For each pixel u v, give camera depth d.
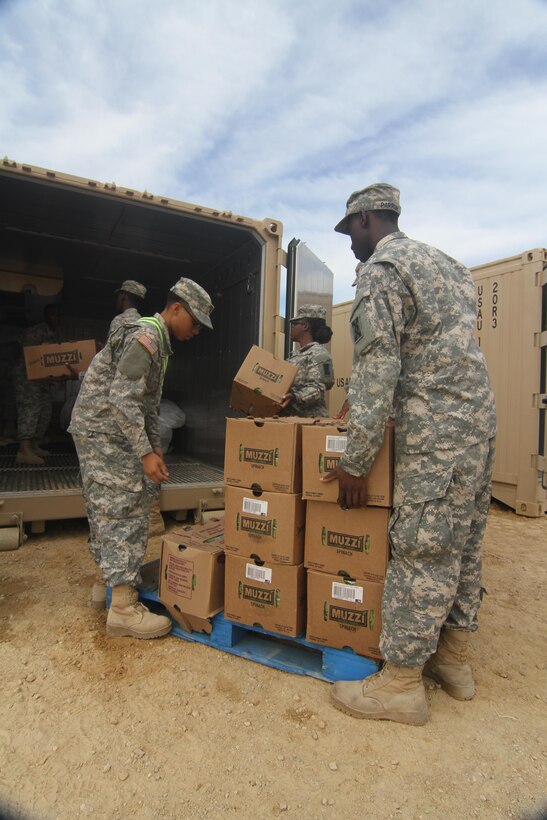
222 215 4.12
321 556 2.12
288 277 4.40
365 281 1.90
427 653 1.89
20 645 2.42
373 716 1.93
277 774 1.67
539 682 2.26
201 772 1.67
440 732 1.89
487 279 6.00
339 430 2.04
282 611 2.21
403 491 1.87
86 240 5.25
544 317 5.44
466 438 1.84
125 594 2.49
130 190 3.82
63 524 4.40
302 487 2.14
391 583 1.93
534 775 1.69
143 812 1.52
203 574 2.36
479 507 2.10
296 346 4.46
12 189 4.02
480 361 1.94
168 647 2.43
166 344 2.49
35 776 1.64
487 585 3.42
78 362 4.75
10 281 6.01
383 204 2.12
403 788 1.62
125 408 2.26
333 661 2.15
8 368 6.61
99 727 1.88
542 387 5.44
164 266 5.99
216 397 5.54
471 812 1.54
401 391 1.92
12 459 5.71
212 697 2.06
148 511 2.61
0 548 3.67
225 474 2.32
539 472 5.43
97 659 2.31
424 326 1.88
